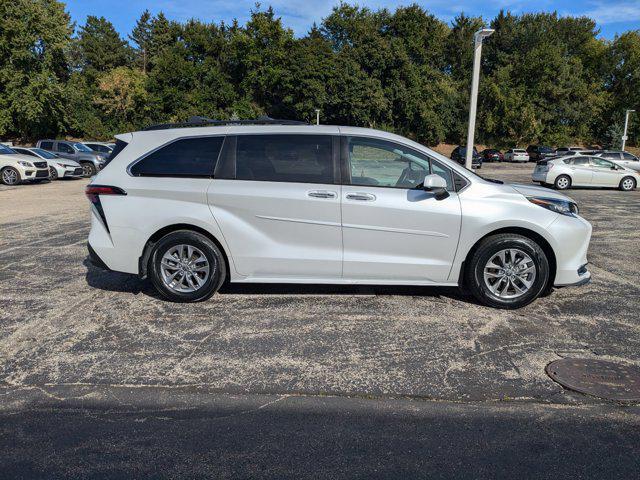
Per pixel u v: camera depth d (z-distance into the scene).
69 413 3.20
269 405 3.29
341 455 2.77
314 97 57.00
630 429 3.01
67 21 47.12
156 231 5.08
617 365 3.83
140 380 3.62
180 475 2.61
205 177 5.07
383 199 4.91
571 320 4.77
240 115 58.00
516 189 5.23
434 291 5.63
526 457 2.75
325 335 4.40
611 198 16.84
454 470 2.64
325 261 5.02
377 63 59.22
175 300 5.20
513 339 4.32
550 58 65.25
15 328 4.55
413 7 64.50
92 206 5.24
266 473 2.62
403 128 63.91
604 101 67.50
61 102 48.34
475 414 3.18
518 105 64.12
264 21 59.69
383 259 5.00
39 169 20.73
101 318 4.80
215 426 3.05
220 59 61.00
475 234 4.93
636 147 69.38
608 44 73.38
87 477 2.60
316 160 5.03
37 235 9.09
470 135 13.89
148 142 5.21
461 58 71.62
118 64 69.94
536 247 4.92
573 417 3.14
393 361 3.90
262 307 5.10
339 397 3.38
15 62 45.03
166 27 71.69
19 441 2.91
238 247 5.04
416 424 3.06
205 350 4.10
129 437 2.95
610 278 6.26
